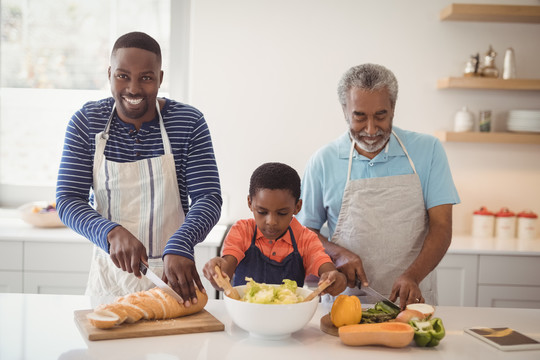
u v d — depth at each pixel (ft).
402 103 9.36
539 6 8.62
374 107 4.83
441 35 9.25
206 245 8.05
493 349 3.64
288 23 9.25
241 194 9.46
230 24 9.25
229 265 4.50
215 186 4.88
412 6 9.21
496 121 9.41
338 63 9.30
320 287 3.76
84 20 9.67
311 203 5.60
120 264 4.15
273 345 3.62
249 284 3.92
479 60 9.20
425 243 5.18
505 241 8.87
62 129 9.91
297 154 9.43
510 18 8.92
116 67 4.53
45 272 8.15
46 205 9.17
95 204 5.05
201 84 9.34
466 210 9.56
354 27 9.25
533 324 4.23
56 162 9.96
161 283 3.98
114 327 3.76
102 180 4.84
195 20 9.24
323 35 9.26
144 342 3.60
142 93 4.58
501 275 8.16
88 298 4.57
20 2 9.63
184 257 4.13
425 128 9.39
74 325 3.90
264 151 9.43
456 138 8.86
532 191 9.53
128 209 4.90
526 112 8.83
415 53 9.28
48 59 9.74
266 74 9.32
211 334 3.81
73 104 9.83
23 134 9.89
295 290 3.98
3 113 9.82
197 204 4.68
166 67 9.66
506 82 8.79
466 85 8.79
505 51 9.32
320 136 9.40
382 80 4.83
